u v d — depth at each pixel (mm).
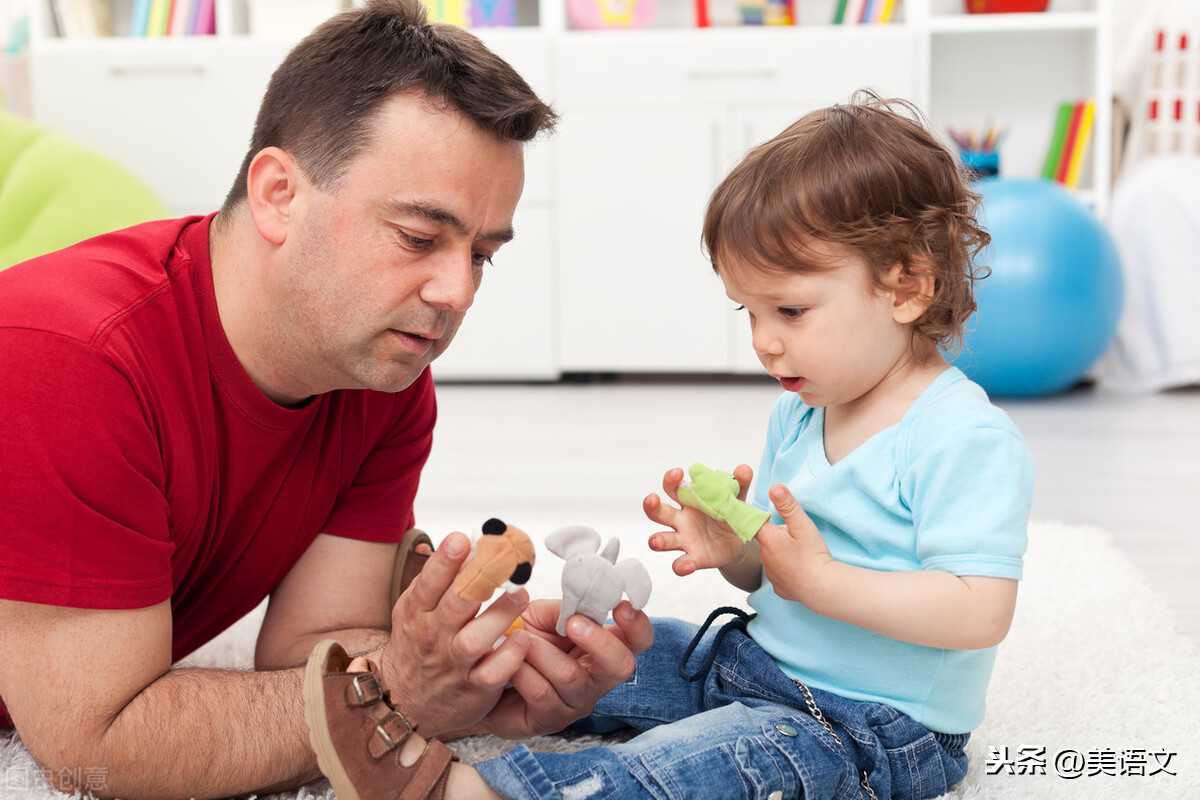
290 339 823
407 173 754
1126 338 3309
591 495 1935
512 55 3168
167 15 3229
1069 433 2584
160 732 754
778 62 3096
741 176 889
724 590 1345
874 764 824
